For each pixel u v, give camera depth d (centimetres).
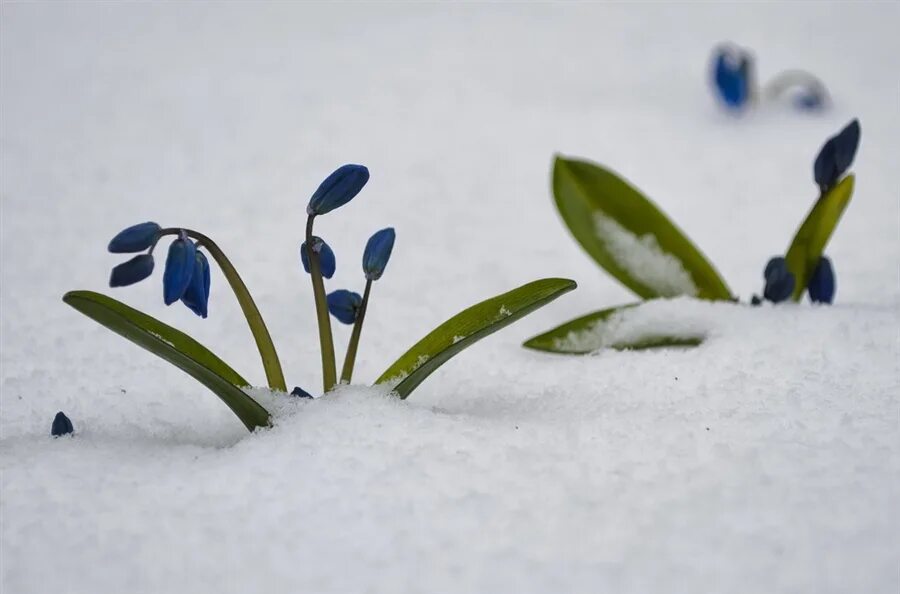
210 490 58
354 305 63
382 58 147
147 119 114
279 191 91
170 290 59
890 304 72
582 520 56
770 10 177
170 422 64
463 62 146
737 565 55
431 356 60
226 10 174
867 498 57
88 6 172
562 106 125
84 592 55
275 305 74
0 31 155
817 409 61
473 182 97
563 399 64
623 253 71
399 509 57
